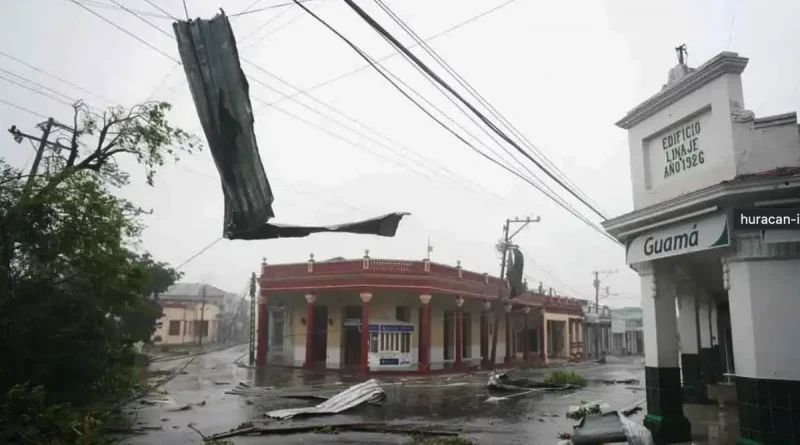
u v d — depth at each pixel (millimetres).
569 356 50875
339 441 11516
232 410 16062
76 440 10008
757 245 8805
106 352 14695
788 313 8500
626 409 15586
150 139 13570
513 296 33188
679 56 10984
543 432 12617
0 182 12680
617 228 12203
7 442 9500
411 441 11547
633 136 12117
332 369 30375
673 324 11461
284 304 35688
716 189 9000
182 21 6844
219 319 76188
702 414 14297
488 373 31328
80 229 12945
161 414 15125
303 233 7266
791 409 8273
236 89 6570
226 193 6832
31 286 12930
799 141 8789
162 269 33344
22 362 12516
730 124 9320
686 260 11586
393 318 31641
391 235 7547
